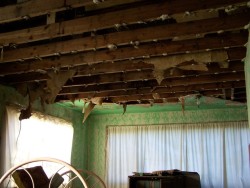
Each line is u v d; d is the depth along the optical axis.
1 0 2.36
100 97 4.41
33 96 4.04
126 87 3.93
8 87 4.05
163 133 5.71
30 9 2.20
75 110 5.82
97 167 5.99
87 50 2.79
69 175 4.47
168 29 2.42
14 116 4.03
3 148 3.76
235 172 5.12
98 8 2.36
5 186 3.67
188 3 2.09
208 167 5.27
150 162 5.62
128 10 2.23
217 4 2.03
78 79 3.78
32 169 3.00
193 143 5.48
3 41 2.61
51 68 3.18
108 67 3.26
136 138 5.84
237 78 3.45
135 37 2.50
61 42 2.75
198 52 2.88
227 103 4.65
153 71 3.25
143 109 5.69
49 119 4.86
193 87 3.92
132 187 4.58
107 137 6.04
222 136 5.34
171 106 5.31
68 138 5.38
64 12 2.47
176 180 4.47
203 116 5.59
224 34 2.60
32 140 4.38
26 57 2.89
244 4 2.03
